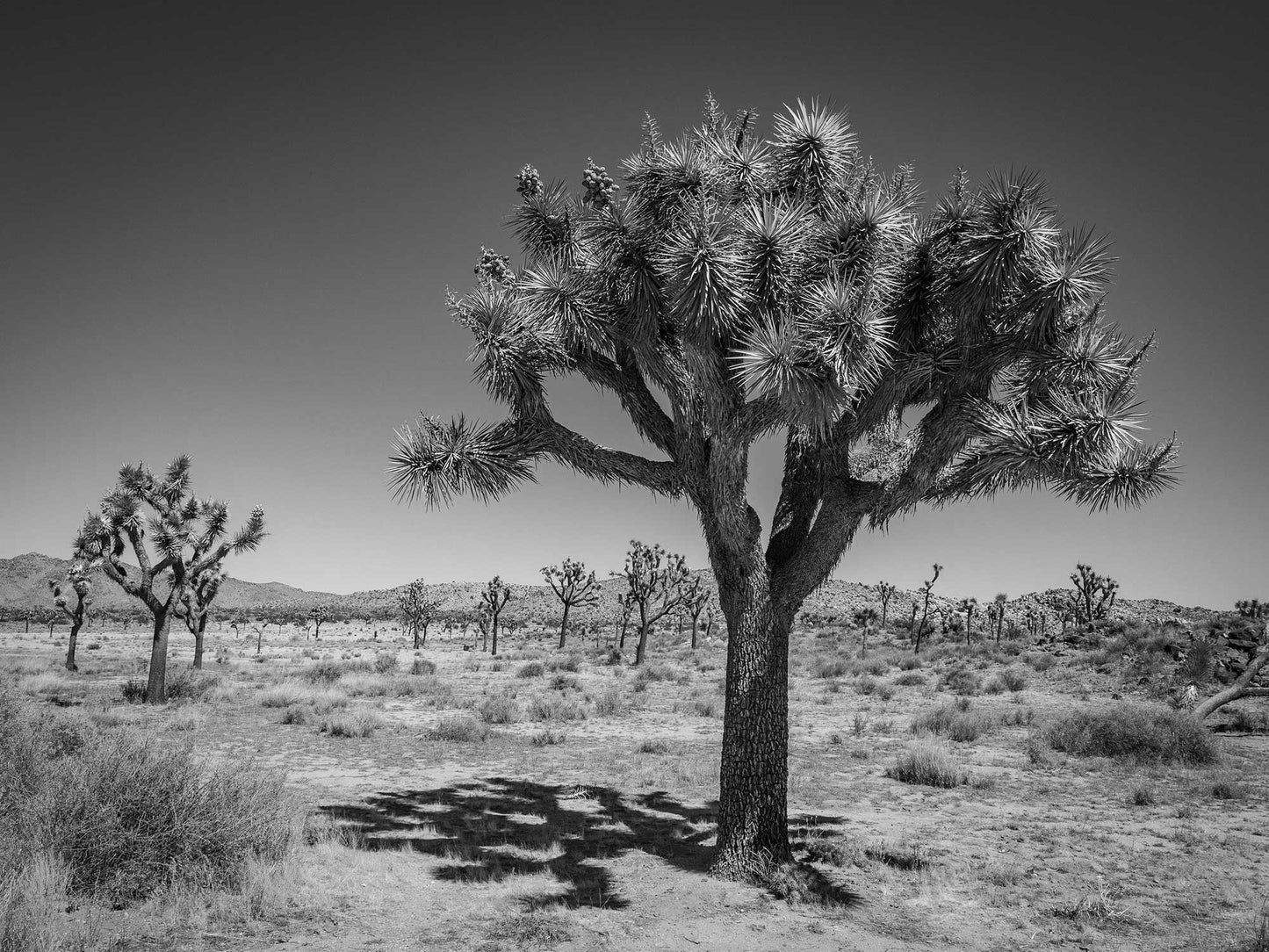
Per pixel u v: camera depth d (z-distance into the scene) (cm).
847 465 796
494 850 911
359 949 593
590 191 893
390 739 1766
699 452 794
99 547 2275
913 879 809
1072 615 6194
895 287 754
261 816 782
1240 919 705
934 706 2447
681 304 688
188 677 2769
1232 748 1644
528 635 9512
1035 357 751
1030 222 704
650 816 1109
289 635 10038
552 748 1703
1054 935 659
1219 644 2778
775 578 809
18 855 648
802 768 1492
